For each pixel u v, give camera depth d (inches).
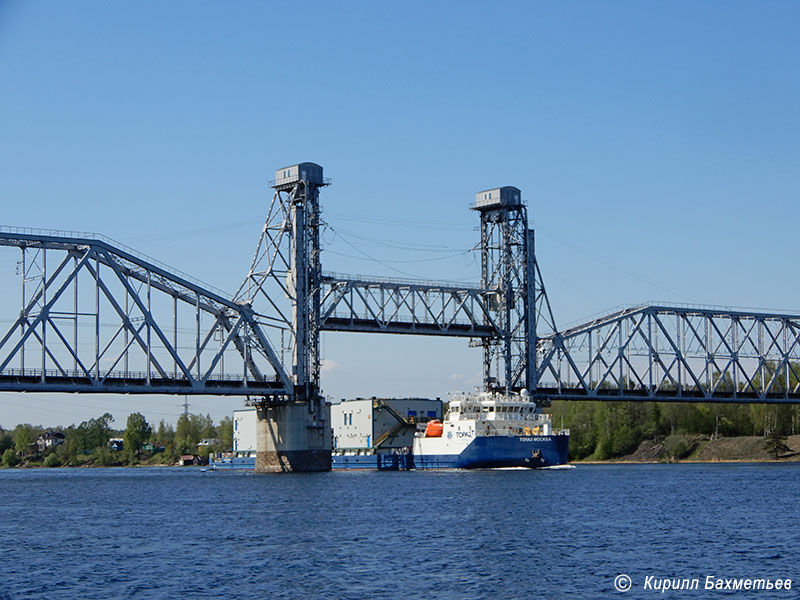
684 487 5895.7
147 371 7096.5
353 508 4618.6
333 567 3041.3
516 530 3789.4
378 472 7869.1
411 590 2748.5
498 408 7593.5
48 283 6747.1
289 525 3996.1
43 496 5999.0
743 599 2679.6
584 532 3740.2
